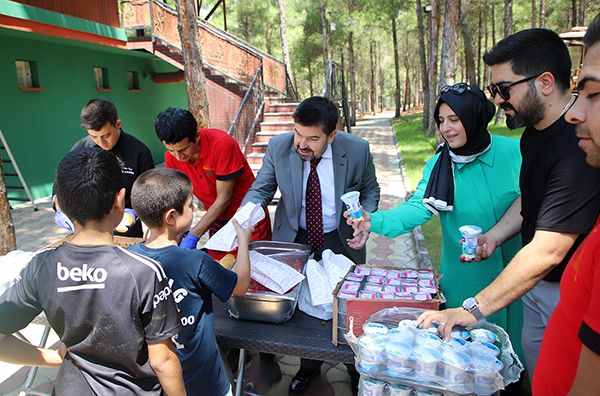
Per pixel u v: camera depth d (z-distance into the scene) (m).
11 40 8.09
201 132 3.00
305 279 2.36
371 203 2.85
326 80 11.05
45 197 9.10
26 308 1.43
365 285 2.00
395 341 1.59
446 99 2.07
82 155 1.41
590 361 0.96
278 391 2.76
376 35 33.75
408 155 12.30
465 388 1.49
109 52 10.60
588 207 1.51
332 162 2.65
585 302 1.10
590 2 24.86
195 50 7.13
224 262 2.25
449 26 9.14
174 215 1.75
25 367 3.13
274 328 2.08
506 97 1.71
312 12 23.73
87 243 1.43
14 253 2.64
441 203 2.17
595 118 1.01
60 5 7.93
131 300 1.36
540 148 1.69
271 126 10.52
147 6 9.77
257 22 23.30
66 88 9.45
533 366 1.97
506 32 17.00
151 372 1.48
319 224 2.77
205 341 1.81
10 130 8.23
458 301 2.32
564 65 1.63
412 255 5.45
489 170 2.16
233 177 3.00
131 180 3.30
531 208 1.82
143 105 12.23
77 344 1.42
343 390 2.76
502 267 2.22
